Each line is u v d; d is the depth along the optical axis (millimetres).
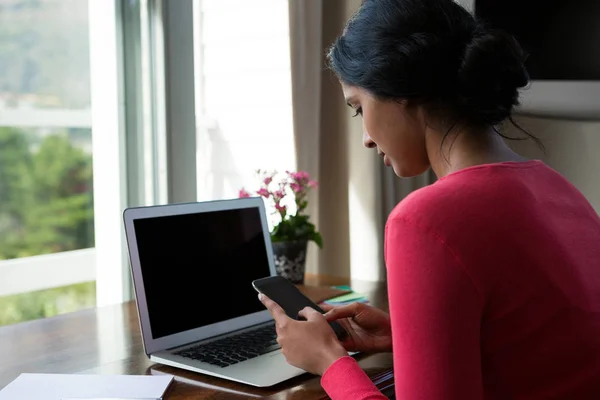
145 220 1343
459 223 792
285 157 2416
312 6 2127
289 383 1184
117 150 2154
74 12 2131
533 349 813
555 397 813
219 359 1277
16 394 1111
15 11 2057
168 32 2045
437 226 790
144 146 2125
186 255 1410
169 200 2088
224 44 2438
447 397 782
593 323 832
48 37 2129
